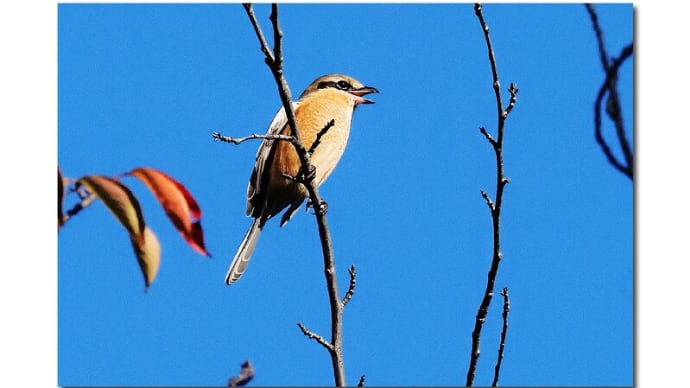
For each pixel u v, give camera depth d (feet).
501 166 22.34
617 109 17.58
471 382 23.17
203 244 15.23
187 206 15.14
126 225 14.85
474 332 23.21
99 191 14.75
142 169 15.10
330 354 24.16
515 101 22.12
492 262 22.85
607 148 17.58
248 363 20.66
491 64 22.06
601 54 17.70
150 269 15.07
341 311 24.81
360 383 24.22
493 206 22.58
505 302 23.30
